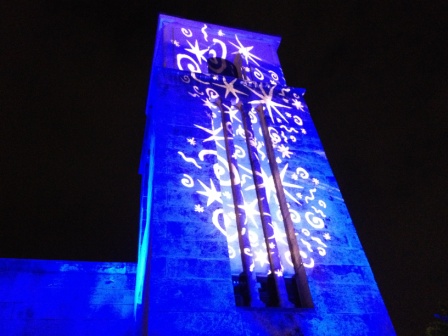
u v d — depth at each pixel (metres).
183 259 9.42
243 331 8.73
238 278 10.32
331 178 12.64
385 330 9.52
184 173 11.16
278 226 11.53
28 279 13.16
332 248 10.83
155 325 8.33
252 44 18.33
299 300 10.23
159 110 12.84
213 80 14.60
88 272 13.70
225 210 11.47
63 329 12.54
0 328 12.14
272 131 13.61
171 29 17.33
